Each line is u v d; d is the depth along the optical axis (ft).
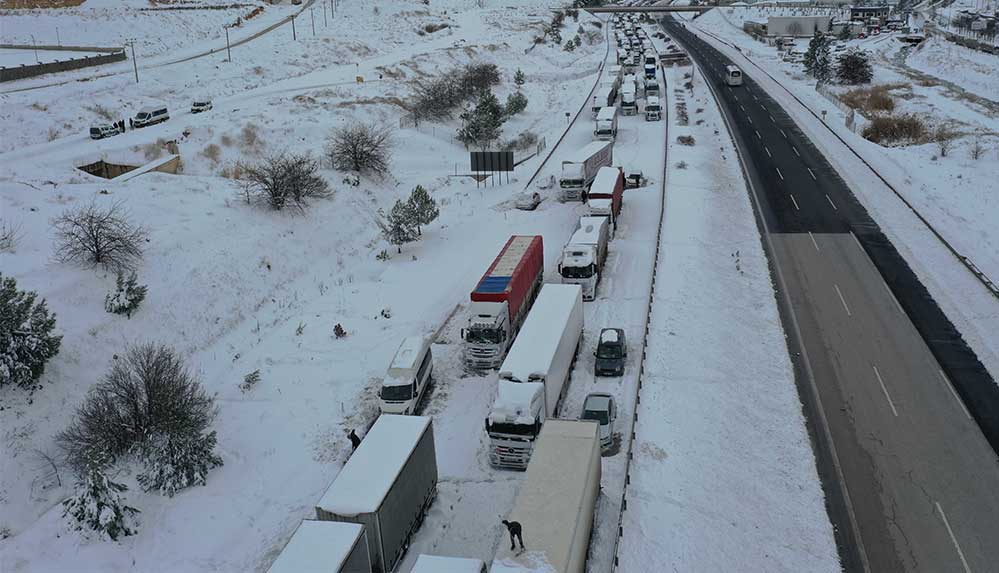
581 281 129.90
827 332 118.62
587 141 247.09
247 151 213.05
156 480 86.28
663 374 107.34
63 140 213.05
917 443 90.99
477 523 81.92
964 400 99.25
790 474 87.04
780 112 270.67
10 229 128.98
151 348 97.19
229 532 81.20
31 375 95.30
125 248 125.59
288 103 254.88
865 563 73.77
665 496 82.99
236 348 120.16
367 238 168.86
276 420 100.78
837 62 355.15
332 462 92.48
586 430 78.54
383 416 84.64
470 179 211.20
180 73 306.35
